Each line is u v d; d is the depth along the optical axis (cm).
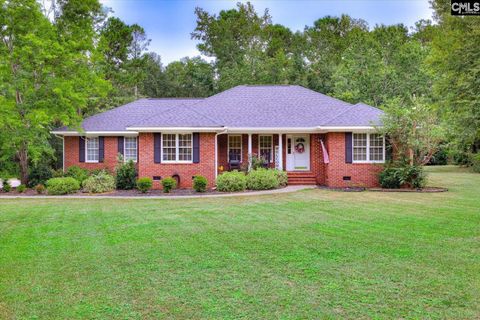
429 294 555
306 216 1201
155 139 2109
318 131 2216
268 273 653
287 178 2200
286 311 502
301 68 4297
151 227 1052
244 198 1677
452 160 4191
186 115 2178
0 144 2078
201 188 1925
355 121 2091
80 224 1111
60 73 2192
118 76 3916
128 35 4178
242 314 495
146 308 519
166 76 5228
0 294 575
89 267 700
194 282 614
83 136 2436
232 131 2233
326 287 585
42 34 2056
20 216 1258
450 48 2591
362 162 2092
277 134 2381
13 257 768
